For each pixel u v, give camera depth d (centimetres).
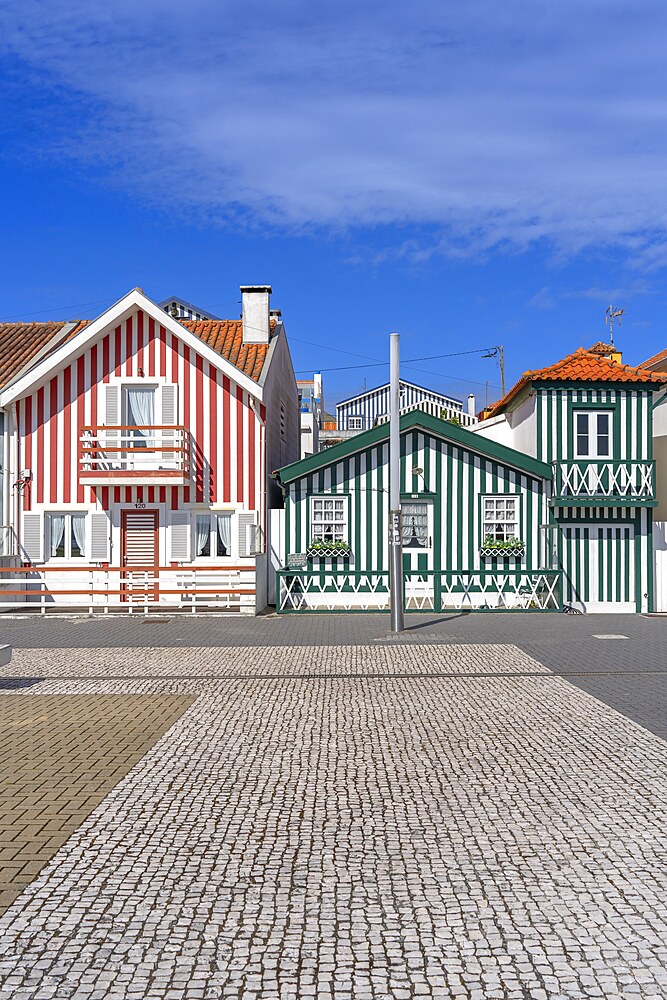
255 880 513
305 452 3597
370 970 410
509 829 596
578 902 481
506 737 847
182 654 1383
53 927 454
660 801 654
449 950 428
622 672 1198
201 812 634
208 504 2152
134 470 2083
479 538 2081
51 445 2161
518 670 1220
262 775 724
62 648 1455
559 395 2094
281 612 1959
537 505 2089
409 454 2086
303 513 2098
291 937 442
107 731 873
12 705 999
